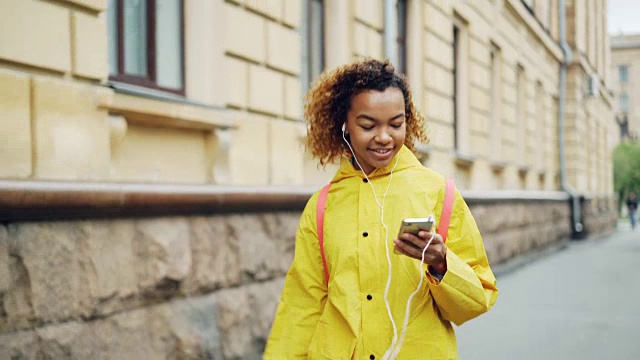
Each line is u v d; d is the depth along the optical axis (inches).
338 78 91.4
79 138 152.9
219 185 195.0
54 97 146.6
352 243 84.3
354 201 86.8
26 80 140.2
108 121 162.1
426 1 396.8
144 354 164.1
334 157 95.7
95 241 150.3
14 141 136.9
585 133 947.3
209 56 209.5
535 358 232.4
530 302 353.1
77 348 143.7
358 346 82.7
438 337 83.1
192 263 182.7
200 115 195.6
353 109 84.9
